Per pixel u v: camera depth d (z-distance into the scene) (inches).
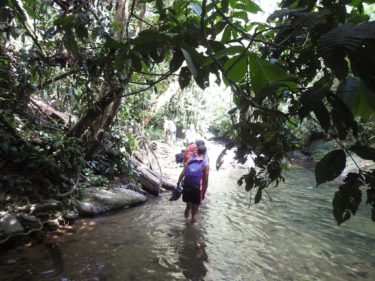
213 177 375.9
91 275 139.8
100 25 135.4
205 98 634.2
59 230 189.9
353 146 40.8
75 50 88.1
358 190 42.3
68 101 300.5
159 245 178.5
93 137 248.8
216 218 230.7
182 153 413.4
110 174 283.4
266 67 57.3
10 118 222.2
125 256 161.3
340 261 167.0
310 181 364.5
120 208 241.1
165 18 73.2
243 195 296.8
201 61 58.0
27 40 205.6
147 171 311.3
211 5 67.8
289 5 57.6
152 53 60.5
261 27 68.1
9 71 198.5
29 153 210.2
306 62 64.0
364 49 29.2
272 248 181.5
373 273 155.1
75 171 240.1
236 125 62.6
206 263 159.5
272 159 68.3
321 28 50.1
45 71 164.1
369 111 44.1
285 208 259.4
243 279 145.6
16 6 83.4
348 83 43.0
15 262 146.9
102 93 225.1
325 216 240.5
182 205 260.7
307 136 537.6
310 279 147.9
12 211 179.2
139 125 360.2
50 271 140.7
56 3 188.4
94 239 180.5
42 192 205.5
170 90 370.6
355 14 56.8
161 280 140.1
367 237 200.4
